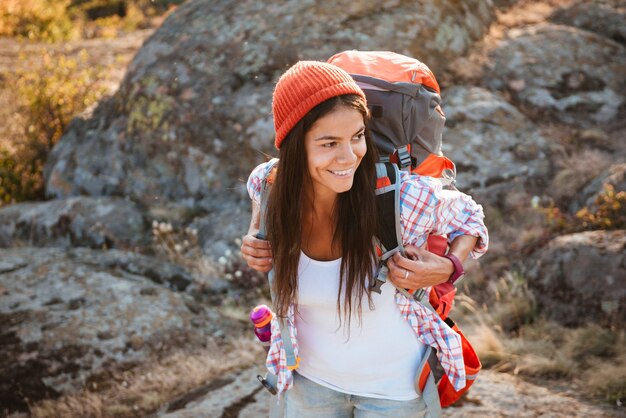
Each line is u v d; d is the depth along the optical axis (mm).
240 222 6363
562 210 5867
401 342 2125
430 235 2096
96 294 5254
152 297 5254
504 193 6184
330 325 2105
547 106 7156
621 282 4531
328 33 7316
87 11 22312
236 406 3982
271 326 2273
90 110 8406
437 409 2154
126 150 7434
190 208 6922
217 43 7543
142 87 7602
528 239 5422
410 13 7473
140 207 7023
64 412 4203
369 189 1937
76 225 6645
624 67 7613
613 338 4332
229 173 6910
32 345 4691
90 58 12656
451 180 2354
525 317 4754
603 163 6184
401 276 1963
